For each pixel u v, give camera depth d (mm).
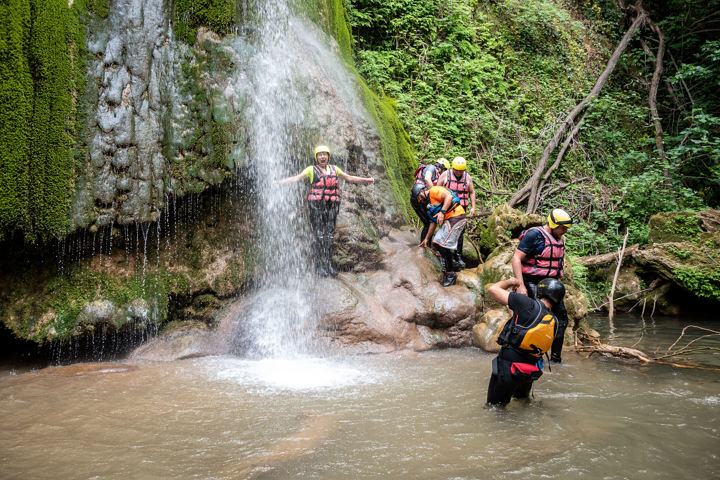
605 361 5891
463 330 6637
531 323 4086
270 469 3146
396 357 6020
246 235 6789
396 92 11430
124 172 5730
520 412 4168
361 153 7883
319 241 6641
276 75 6812
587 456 3350
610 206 11727
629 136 14492
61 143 5391
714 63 14812
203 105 6172
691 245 9203
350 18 11734
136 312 5902
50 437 3635
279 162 6758
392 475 3082
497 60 14195
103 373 5242
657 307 9242
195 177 6125
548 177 12078
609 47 17078
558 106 14180
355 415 4078
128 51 5824
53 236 5348
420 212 7887
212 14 6281
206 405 4297
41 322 5465
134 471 3129
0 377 5094
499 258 6984
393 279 6895
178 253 6371
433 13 13180
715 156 11961
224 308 6527
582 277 9719
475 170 11758
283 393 4637
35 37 5320
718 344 6789
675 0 16234
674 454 3391
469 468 3172
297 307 6285
